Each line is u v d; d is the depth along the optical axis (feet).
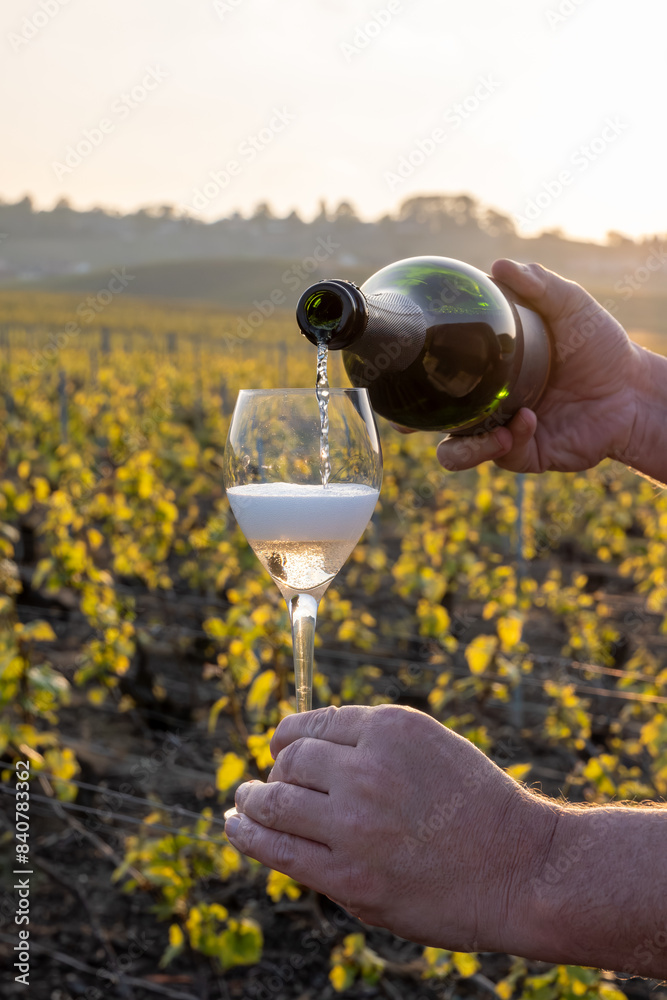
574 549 29.68
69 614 23.16
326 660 20.71
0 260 403.75
